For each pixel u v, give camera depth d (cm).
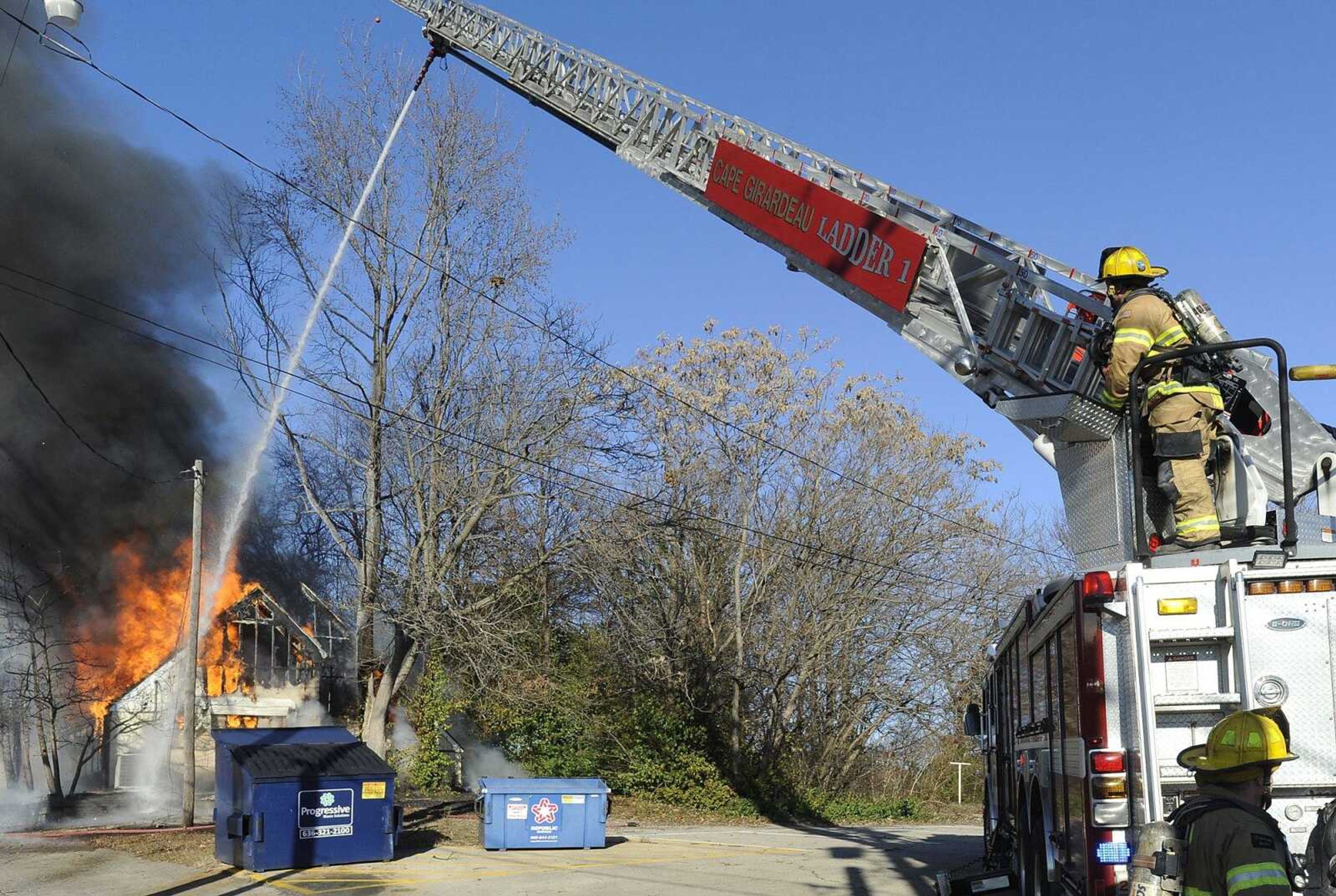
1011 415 716
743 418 2675
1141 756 555
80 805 2097
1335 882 390
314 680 2703
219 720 2548
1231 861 314
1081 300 743
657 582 2711
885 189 878
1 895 1121
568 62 1280
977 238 817
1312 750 542
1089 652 586
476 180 2273
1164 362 638
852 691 2905
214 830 1520
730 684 2744
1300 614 553
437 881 1226
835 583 2773
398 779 2358
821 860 1478
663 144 1102
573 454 2261
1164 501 666
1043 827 761
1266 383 706
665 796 2628
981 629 3031
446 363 2244
